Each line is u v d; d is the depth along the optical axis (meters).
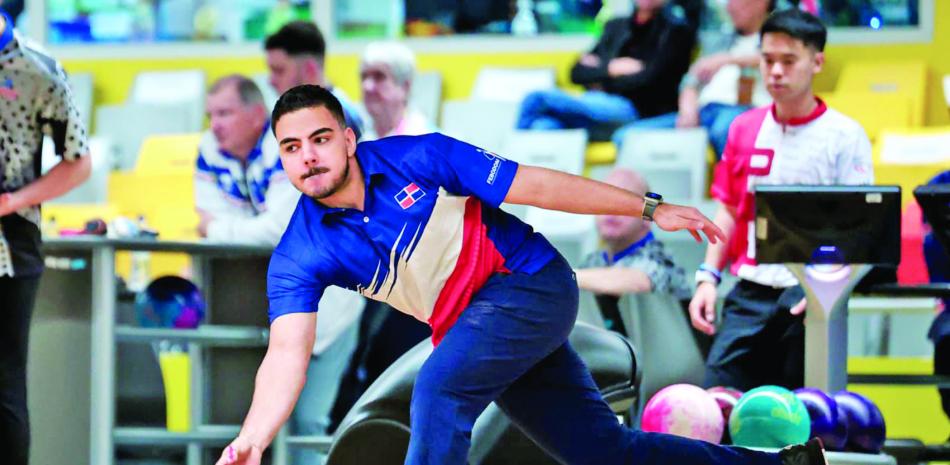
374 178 6.99
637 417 10.68
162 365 13.34
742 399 9.20
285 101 6.90
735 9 17.30
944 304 11.22
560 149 17.19
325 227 7.02
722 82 17.28
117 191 17.42
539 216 15.61
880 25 19.25
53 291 10.56
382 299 7.23
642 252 11.47
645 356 11.09
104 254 10.46
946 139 16.34
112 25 22.05
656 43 17.59
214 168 11.95
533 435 7.46
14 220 9.11
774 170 10.38
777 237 9.49
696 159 16.45
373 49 13.58
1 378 9.05
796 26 10.08
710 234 7.01
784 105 10.28
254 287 11.43
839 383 9.68
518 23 20.67
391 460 8.62
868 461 8.93
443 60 20.81
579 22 20.47
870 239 9.40
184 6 21.88
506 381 7.03
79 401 10.59
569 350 7.41
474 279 7.06
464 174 7.03
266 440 6.68
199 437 10.80
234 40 21.80
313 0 21.41
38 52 9.16
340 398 11.57
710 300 10.63
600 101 17.62
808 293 9.61
